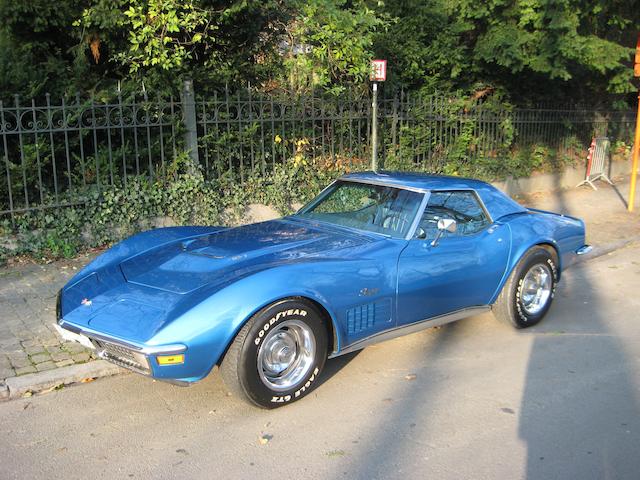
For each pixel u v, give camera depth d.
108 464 3.32
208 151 8.67
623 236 9.26
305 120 9.08
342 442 3.55
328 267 3.97
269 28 9.23
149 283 3.94
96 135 7.77
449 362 4.74
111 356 3.67
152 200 7.79
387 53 10.70
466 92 12.45
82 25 7.90
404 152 10.67
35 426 3.73
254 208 8.66
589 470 3.28
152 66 8.23
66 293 4.10
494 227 5.17
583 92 14.62
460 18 11.09
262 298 3.60
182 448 3.49
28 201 7.20
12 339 4.89
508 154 12.64
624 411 3.96
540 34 10.39
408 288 4.45
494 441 3.57
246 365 3.63
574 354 4.93
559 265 5.74
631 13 11.38
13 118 7.21
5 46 7.40
